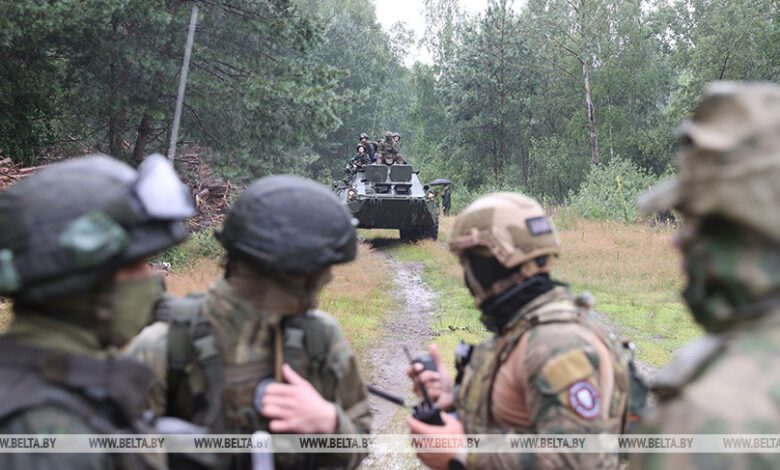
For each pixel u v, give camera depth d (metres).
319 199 2.31
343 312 11.45
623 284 14.41
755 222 1.22
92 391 1.60
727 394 1.17
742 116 1.26
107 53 16.83
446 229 24.86
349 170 22.88
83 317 1.68
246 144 19.06
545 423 2.10
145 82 17.66
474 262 2.43
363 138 22.70
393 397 2.65
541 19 41.91
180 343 2.21
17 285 1.60
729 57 33.91
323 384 2.34
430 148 51.38
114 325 1.71
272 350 2.26
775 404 1.15
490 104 44.12
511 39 43.41
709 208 1.25
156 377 2.20
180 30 17.34
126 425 1.67
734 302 1.29
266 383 2.19
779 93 1.28
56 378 1.57
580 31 40.62
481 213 2.40
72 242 1.58
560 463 2.04
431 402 2.45
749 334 1.25
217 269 13.54
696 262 1.32
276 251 2.17
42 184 1.66
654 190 1.40
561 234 21.58
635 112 43.78
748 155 1.23
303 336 2.28
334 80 19.39
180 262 14.32
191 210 1.82
